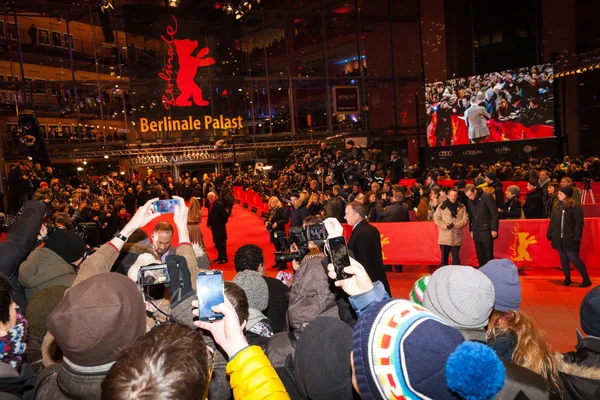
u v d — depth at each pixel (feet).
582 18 94.43
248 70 104.22
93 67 98.78
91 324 4.36
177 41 100.32
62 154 90.89
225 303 4.82
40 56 95.71
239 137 100.83
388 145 108.58
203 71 101.81
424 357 3.81
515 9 108.47
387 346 4.01
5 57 92.58
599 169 60.85
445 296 6.05
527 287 26.23
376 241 16.93
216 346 6.36
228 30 102.73
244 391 4.43
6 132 83.51
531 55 107.34
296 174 66.03
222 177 94.94
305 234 10.86
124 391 3.43
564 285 26.03
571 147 95.91
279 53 106.63
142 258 10.41
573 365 6.37
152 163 97.81
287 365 6.40
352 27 107.86
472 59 109.19
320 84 106.11
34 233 8.91
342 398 5.14
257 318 8.86
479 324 6.06
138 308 4.75
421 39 106.22
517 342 6.51
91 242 26.32
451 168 79.25
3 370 5.61
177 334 3.88
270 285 13.17
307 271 10.36
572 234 25.07
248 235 52.60
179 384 3.48
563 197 25.16
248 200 79.15
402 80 106.83
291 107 104.53
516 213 31.32
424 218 36.60
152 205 8.81
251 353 4.59
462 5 107.65
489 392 3.55
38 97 91.40
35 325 7.80
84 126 96.58
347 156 65.36
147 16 98.94
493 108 80.74
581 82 94.27
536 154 77.10
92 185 81.05
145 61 99.50
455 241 28.50
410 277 30.94
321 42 114.21
